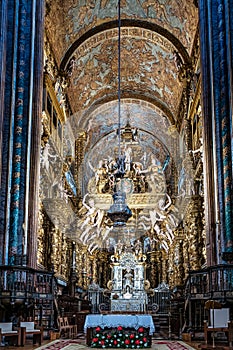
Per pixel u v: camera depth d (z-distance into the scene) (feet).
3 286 45.03
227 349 36.35
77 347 41.14
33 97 53.36
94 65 97.04
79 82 97.35
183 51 83.71
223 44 54.13
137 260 100.42
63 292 83.66
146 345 41.27
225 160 50.85
